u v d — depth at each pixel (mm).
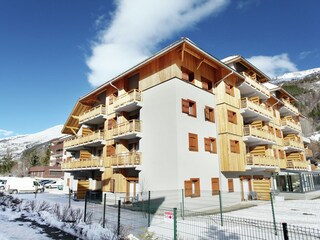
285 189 26844
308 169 38156
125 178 21125
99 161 24609
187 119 18578
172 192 16688
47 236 9750
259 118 26594
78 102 30266
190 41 18297
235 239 9109
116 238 8867
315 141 77812
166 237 9508
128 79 23812
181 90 18750
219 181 19859
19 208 15836
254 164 21969
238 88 24266
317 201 22641
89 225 10688
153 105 19938
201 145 19188
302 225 11547
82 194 26625
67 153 36906
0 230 10422
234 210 16859
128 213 15180
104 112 25641
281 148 33062
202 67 21422
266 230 10500
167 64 19578
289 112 38281
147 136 19875
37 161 85750
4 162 79312
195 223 12273
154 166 18672
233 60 24297
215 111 21656
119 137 21578
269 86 35500
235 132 21625
